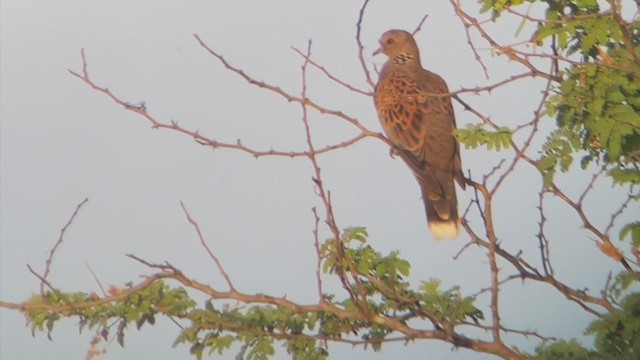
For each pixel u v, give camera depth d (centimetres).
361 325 1033
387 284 1029
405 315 1019
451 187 1337
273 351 991
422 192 1336
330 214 949
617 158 967
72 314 958
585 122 938
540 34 997
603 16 977
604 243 980
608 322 879
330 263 1018
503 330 1003
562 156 944
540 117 948
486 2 1012
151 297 979
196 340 985
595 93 919
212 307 997
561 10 1034
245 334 991
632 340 879
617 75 923
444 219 1306
